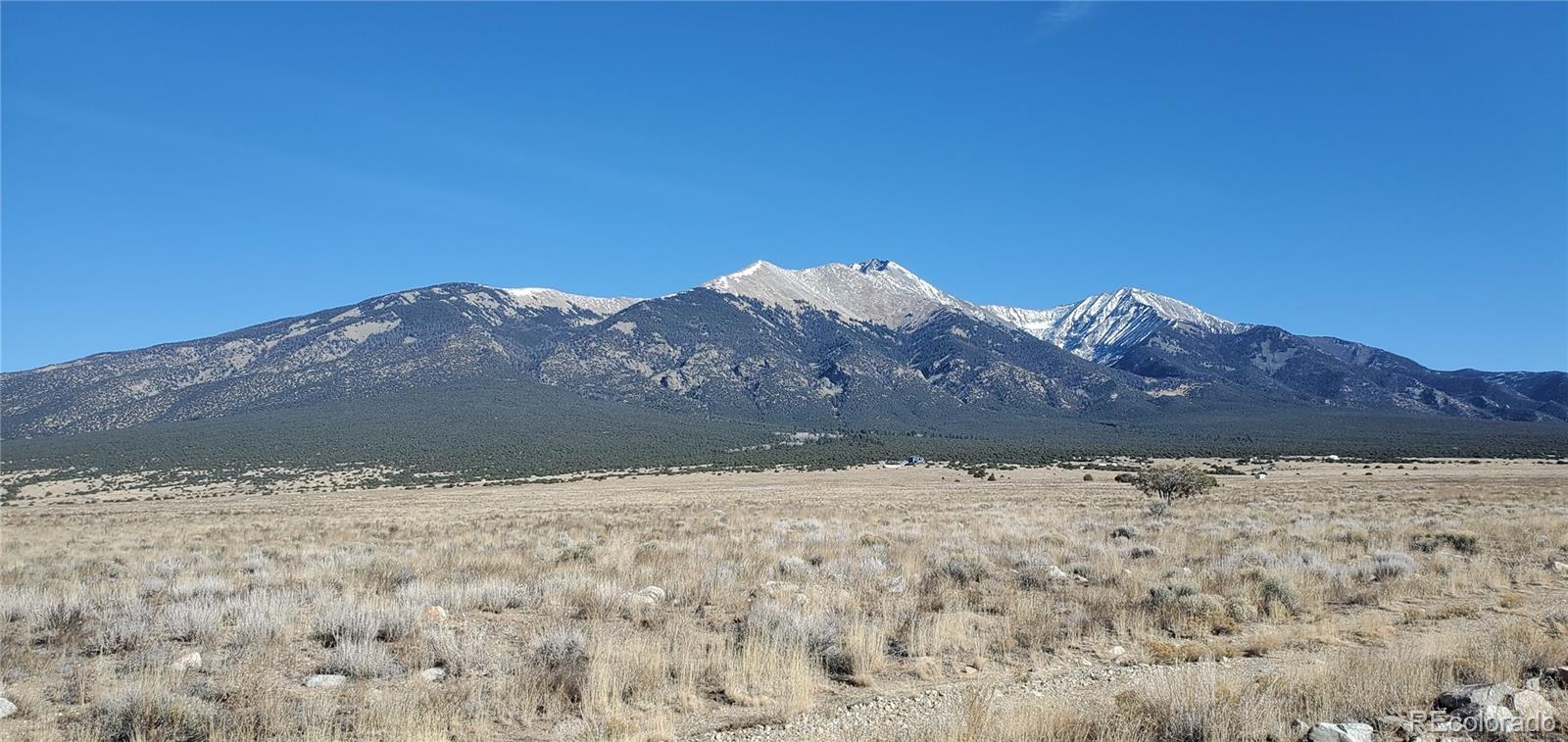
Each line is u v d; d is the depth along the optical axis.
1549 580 18.19
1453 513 38.25
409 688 10.55
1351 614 15.18
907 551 23.69
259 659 11.77
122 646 12.54
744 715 9.89
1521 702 8.42
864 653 11.90
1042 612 15.04
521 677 10.76
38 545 32.97
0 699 9.88
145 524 46.81
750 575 19.38
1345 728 7.95
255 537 34.59
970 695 9.77
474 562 22.38
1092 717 8.91
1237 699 8.89
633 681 10.72
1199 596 15.09
